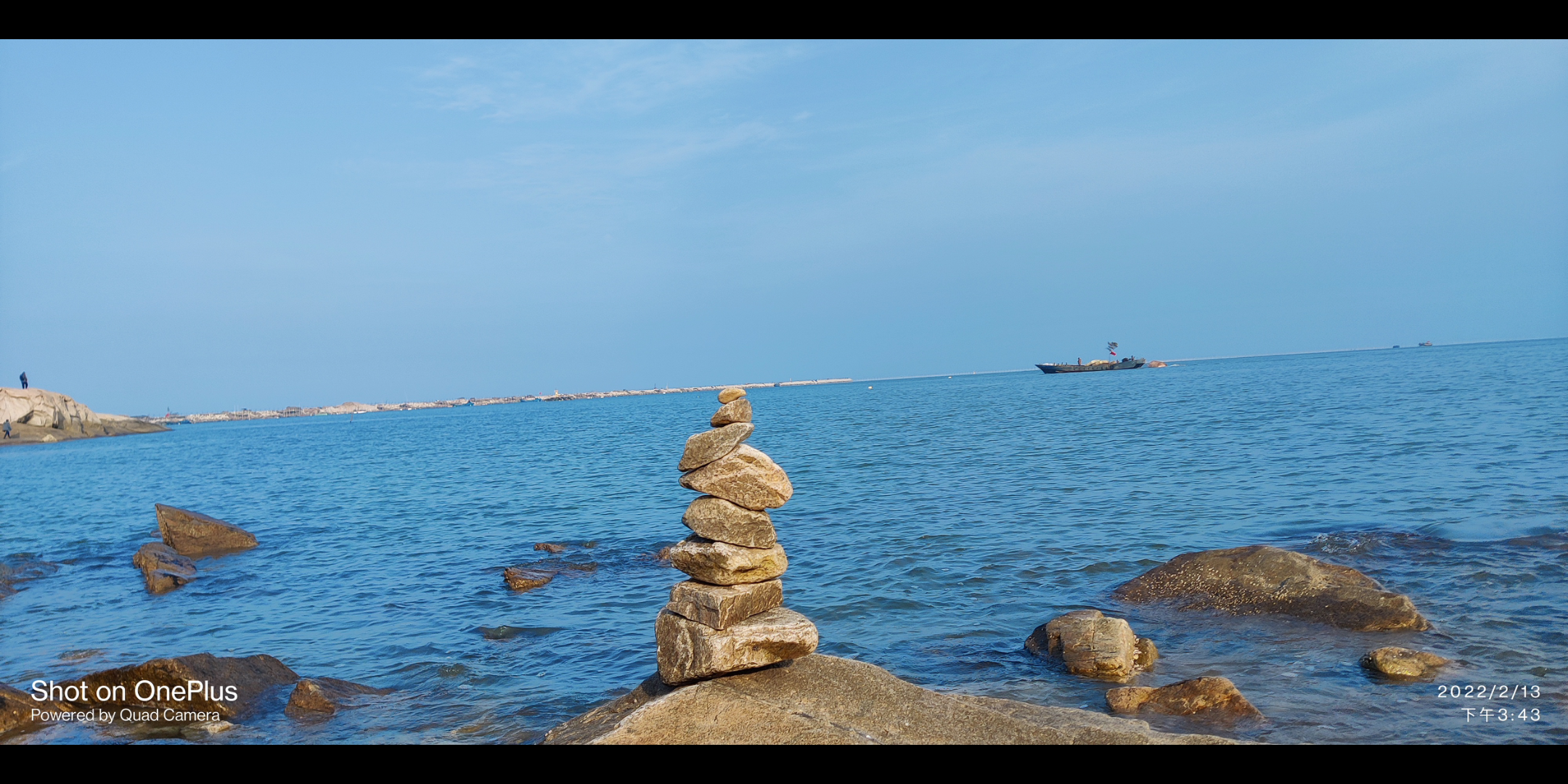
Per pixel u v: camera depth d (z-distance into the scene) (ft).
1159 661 35.86
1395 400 182.80
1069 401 284.20
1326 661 34.22
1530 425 115.03
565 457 174.50
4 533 102.42
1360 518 62.39
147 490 154.20
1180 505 73.56
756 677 28.50
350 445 288.51
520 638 44.80
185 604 56.65
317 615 51.93
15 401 425.28
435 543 77.36
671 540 72.79
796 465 127.03
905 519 74.38
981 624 42.96
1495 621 37.47
